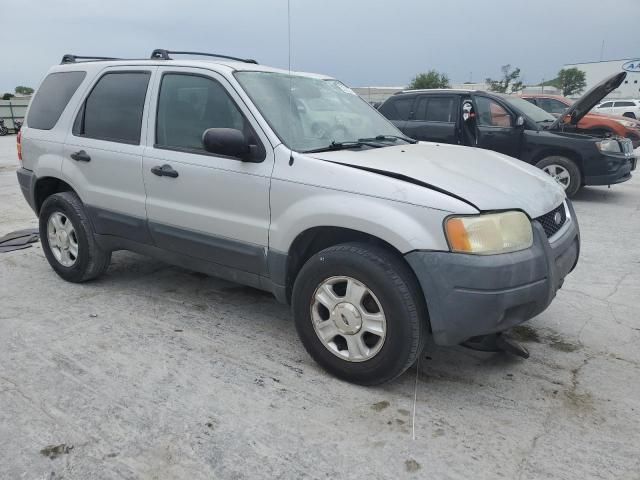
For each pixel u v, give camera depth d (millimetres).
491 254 2785
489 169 3432
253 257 3502
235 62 4070
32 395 3068
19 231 6668
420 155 3531
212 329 3967
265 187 3344
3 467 2502
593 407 3037
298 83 4051
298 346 3730
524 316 2975
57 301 4426
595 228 7207
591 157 8586
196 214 3715
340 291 3219
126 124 4176
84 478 2443
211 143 3273
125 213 4180
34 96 5055
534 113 9523
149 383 3219
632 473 2520
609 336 3932
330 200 3080
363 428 2826
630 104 32750
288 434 2768
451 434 2785
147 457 2584
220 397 3086
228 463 2551
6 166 13133
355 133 3924
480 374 3393
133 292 4648
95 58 4938
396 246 2881
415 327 2918
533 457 2621
